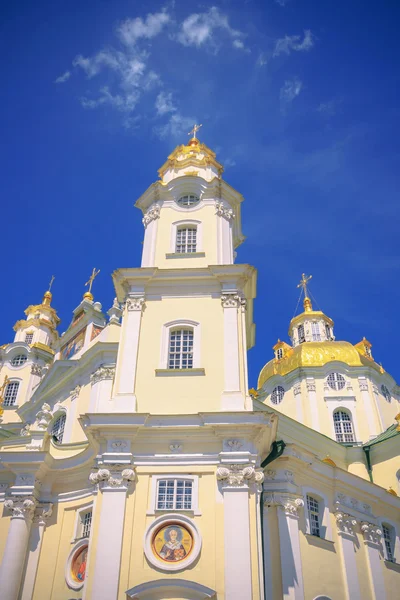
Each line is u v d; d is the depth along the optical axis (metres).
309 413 45.19
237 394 23.70
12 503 25.91
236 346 25.16
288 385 47.94
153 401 23.91
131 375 24.59
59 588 23.75
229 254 29.83
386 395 47.12
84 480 26.44
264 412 22.45
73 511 26.02
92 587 19.52
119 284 29.03
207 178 33.75
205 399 23.80
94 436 22.92
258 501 21.27
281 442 26.16
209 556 20.22
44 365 48.81
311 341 53.81
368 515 29.12
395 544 29.91
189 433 22.61
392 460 37.34
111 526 20.70
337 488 28.41
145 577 19.88
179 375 24.58
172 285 27.61
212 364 24.81
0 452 27.09
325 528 26.69
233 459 21.84
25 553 25.03
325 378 46.84
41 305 56.44
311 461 27.56
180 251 30.00
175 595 19.52
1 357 48.72
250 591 19.08
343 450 39.22
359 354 48.84
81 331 36.53
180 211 31.50
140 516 21.16
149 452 22.48
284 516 24.80
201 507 21.22
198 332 25.95
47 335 53.28
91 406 29.97
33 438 29.09
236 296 26.81
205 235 30.14
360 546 27.69
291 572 23.38
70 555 24.16
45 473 27.27
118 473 21.89
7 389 46.72
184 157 36.34
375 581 26.70
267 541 24.23
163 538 20.73
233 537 20.17
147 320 26.61
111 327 33.38
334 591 24.91
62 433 32.06
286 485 25.69
